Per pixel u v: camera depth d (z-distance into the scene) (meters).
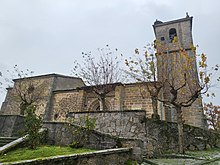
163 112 16.91
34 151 6.72
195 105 18.80
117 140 7.38
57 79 24.05
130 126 9.39
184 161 7.73
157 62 16.00
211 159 8.56
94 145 7.64
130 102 17.84
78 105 19.61
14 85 25.47
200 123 18.05
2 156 5.99
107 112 10.27
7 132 11.71
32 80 24.86
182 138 10.66
